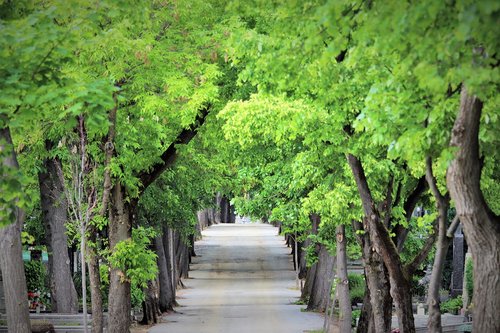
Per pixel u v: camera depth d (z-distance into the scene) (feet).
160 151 207.00
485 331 91.97
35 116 103.91
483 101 88.53
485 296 91.97
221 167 276.82
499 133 106.42
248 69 140.97
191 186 291.38
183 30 183.21
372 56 103.71
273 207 283.59
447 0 75.10
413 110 100.48
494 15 69.77
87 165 180.75
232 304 365.61
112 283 197.36
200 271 515.91
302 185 198.49
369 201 140.15
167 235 355.36
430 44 78.64
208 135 210.18
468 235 92.53
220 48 181.06
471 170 90.89
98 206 190.70
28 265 306.35
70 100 99.30
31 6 111.24
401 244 174.91
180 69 183.11
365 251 168.45
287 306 355.15
